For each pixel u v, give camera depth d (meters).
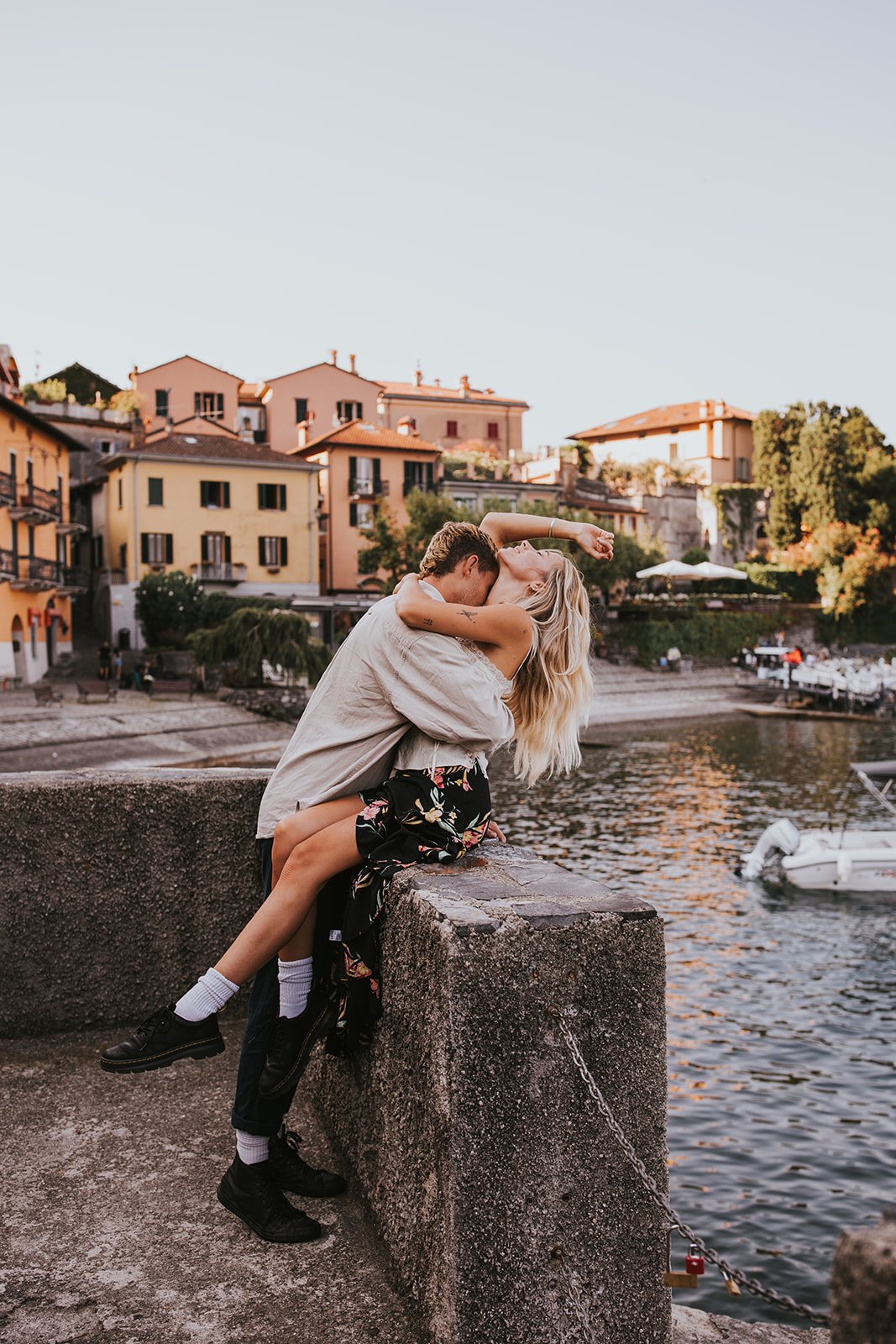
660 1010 2.23
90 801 3.77
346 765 2.65
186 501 62.91
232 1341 2.26
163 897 3.83
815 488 83.94
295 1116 3.20
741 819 28.75
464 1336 2.11
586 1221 2.18
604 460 93.94
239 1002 4.00
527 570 2.82
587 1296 2.18
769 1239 8.88
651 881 21.94
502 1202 2.12
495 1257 2.12
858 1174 9.94
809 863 21.45
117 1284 2.45
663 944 2.22
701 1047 13.02
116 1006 3.83
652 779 36.25
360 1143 2.70
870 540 82.25
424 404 91.69
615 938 2.19
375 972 2.50
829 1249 8.70
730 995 14.90
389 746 2.63
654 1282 2.22
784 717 58.53
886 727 53.62
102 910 3.80
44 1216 2.73
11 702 42.16
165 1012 2.62
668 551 86.88
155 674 53.94
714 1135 10.74
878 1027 13.64
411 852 2.53
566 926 2.16
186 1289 2.43
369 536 64.12
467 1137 2.10
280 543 65.00
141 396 78.62
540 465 80.88
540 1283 2.15
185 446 64.06
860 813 29.53
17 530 50.91
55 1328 2.30
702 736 49.62
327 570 70.38
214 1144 3.09
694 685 65.25
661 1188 2.23
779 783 35.16
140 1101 3.36
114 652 56.94
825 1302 7.93
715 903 20.30
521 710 2.83
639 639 68.81
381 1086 2.52
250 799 3.87
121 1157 3.02
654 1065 2.23
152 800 3.80
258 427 83.31
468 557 2.76
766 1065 12.45
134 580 61.81
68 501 59.44
